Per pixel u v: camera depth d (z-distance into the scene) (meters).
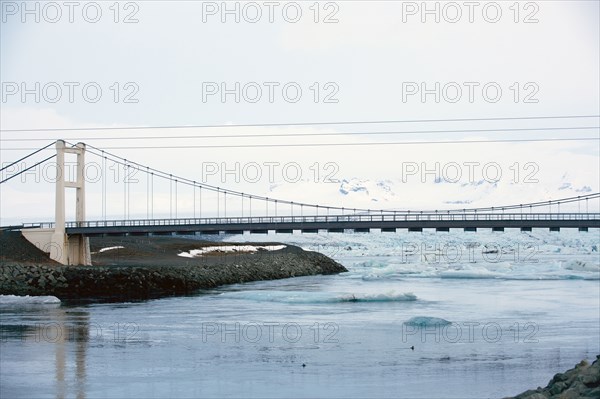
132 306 82.88
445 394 42.44
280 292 92.62
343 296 87.62
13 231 110.62
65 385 45.09
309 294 89.44
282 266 138.12
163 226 107.25
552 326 67.12
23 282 93.19
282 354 53.94
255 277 125.44
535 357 52.69
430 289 107.00
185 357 53.00
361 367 49.47
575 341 59.06
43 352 54.84
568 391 36.44
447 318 72.62
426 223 97.06
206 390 43.72
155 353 54.44
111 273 97.38
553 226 92.88
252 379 46.28
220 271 116.31
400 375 47.12
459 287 110.62
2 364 50.75
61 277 94.75
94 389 44.19
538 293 99.69
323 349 55.81
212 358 52.62
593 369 38.94
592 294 97.81
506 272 143.00
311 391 43.31
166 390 43.78
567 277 128.88
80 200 110.75
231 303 85.50
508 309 80.31
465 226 95.81
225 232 107.44
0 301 87.12
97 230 108.00
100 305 84.00
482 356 53.00
